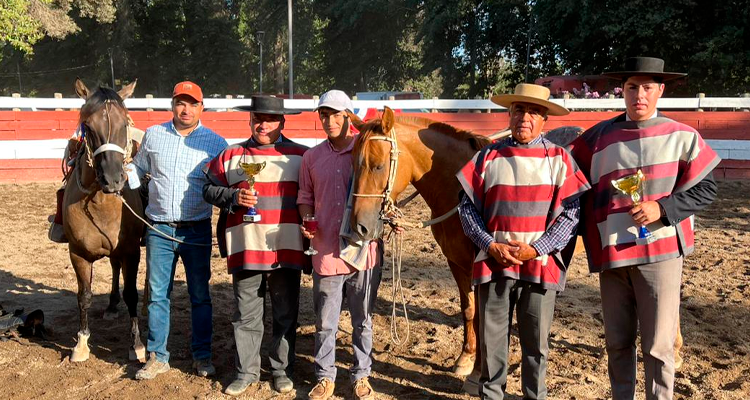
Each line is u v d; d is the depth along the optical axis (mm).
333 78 48531
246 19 55938
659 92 3295
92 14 35406
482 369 3635
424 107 13883
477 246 3543
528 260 3402
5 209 10836
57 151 13750
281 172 4062
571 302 6133
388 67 45906
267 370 4629
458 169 4062
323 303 3961
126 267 4730
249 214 3957
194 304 4512
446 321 5656
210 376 4480
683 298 6117
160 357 4500
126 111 4445
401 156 3883
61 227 5160
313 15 47438
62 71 48156
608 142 3355
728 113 13359
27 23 26562
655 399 3293
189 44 48469
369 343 4023
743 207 10641
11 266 7469
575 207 3383
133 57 47719
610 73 3338
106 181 4207
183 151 4387
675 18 22047
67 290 6641
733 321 5523
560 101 13680
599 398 4125
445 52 38562
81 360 4723
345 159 3916
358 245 3770
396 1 41375
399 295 6395
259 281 4199
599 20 23016
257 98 4047
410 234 9148
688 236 3307
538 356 3508
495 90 39219
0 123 13484
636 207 3135
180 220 4371
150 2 47781
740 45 21344
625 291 3398
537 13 26047
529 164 3377
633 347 3443
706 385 4281
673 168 3207
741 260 7371
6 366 4633
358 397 3980
